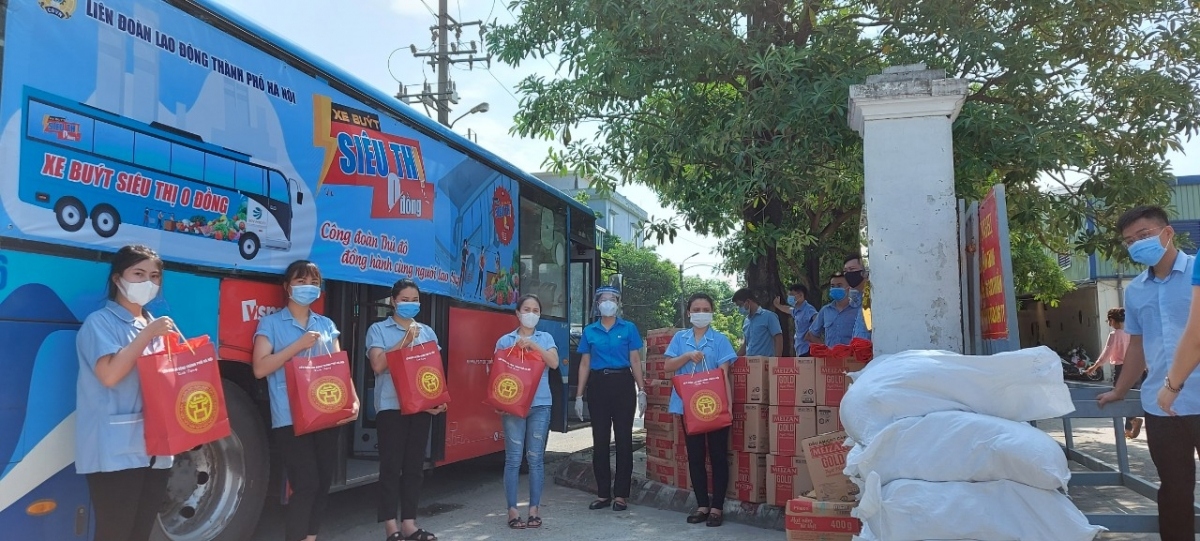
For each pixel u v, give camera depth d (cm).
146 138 388
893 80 516
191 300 411
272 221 466
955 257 493
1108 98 927
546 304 876
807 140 802
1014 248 1304
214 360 371
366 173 556
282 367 447
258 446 464
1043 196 1038
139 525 362
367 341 522
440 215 648
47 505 341
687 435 593
